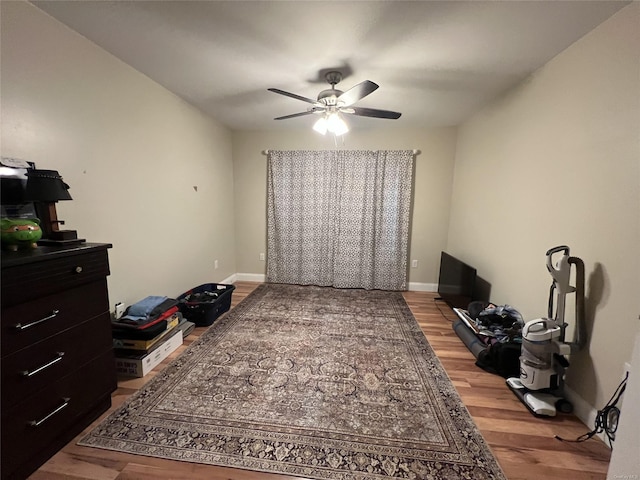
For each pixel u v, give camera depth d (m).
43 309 1.28
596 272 1.60
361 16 1.60
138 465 1.33
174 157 2.89
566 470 1.34
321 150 4.07
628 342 1.41
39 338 1.27
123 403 1.74
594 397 1.59
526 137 2.28
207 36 1.83
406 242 4.06
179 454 1.39
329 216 4.14
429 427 1.59
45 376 1.31
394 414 1.68
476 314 2.59
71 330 1.42
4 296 1.12
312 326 2.88
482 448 1.45
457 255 3.71
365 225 4.09
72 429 1.48
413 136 3.93
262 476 1.29
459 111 3.20
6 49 1.45
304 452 1.42
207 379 1.99
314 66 2.20
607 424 1.48
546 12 1.52
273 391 1.87
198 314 2.81
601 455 1.42
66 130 1.78
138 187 2.41
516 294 2.39
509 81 2.39
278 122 3.78
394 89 2.61
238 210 4.43
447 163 3.94
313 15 1.59
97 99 1.99
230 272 4.39
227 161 4.13
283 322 2.96
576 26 1.62
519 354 2.01
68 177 1.81
